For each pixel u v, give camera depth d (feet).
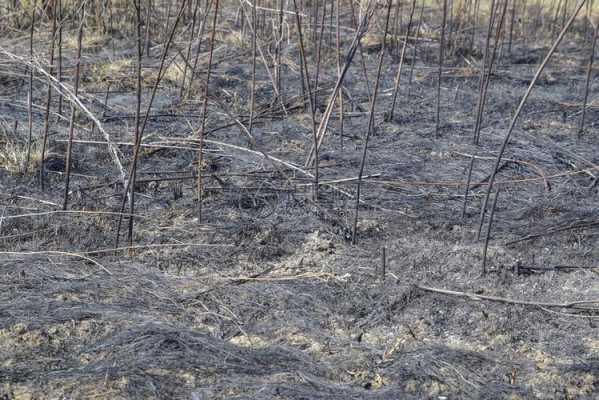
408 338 14.07
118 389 12.05
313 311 14.75
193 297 14.89
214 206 19.19
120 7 37.47
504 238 18.20
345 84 30.30
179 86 29.01
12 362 12.65
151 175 20.95
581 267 16.84
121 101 27.27
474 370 13.10
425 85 31.32
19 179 20.16
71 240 16.96
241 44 33.40
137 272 15.67
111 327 13.69
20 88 27.53
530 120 27.58
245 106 27.43
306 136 24.73
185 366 12.64
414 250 17.39
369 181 20.99
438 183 21.15
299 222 18.48
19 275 15.25
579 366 13.14
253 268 16.38
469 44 37.81
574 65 36.11
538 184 21.65
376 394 12.14
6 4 35.73
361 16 26.21
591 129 26.94
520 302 15.20
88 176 20.61
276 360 12.97
